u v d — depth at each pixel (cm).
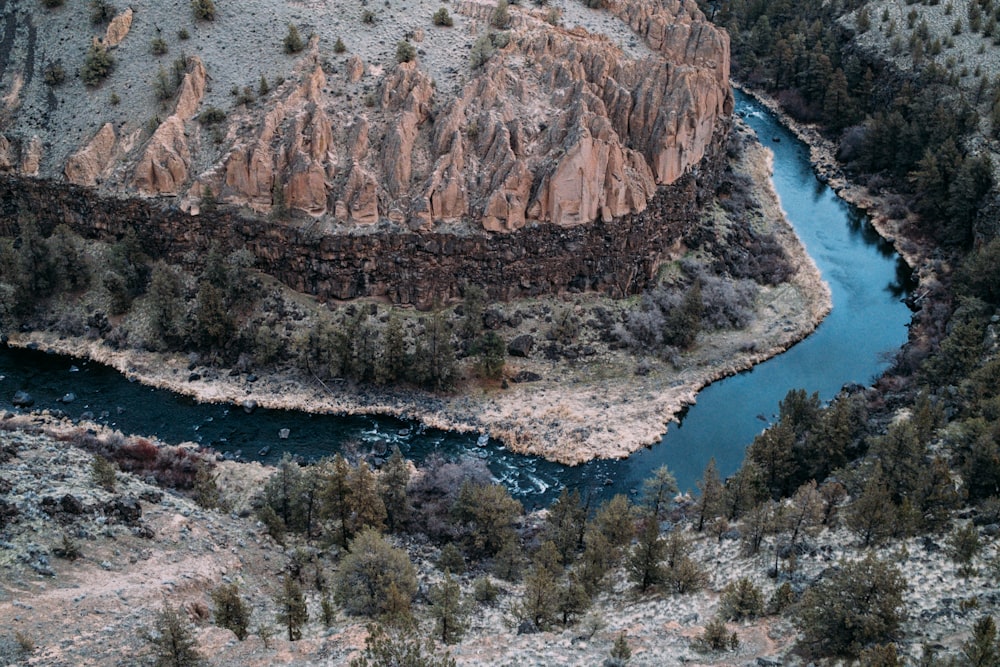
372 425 8988
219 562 6253
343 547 6800
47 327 9981
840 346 10519
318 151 9838
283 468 7206
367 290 9925
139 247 10100
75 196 10262
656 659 5300
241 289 9825
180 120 10281
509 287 10106
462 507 7281
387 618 5556
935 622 5344
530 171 9938
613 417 9156
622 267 10394
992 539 6041
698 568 6594
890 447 6950
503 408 9200
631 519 7075
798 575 6131
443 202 9738
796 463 7638
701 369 9900
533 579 5953
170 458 8000
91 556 5762
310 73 10512
